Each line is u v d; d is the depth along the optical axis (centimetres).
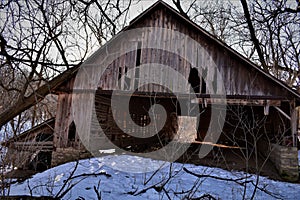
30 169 726
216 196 564
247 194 591
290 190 648
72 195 520
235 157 1027
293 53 1564
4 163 385
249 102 814
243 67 852
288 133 851
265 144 1070
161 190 579
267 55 1590
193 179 684
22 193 516
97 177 648
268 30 1448
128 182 632
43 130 920
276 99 797
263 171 798
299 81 1526
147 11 956
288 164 749
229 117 1397
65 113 936
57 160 898
